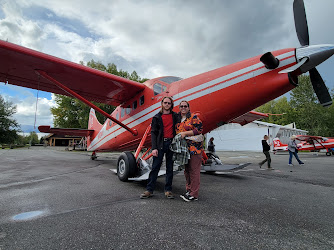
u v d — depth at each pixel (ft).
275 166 25.07
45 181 12.42
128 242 4.54
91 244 4.42
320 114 104.94
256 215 6.54
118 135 19.01
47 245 4.36
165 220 5.92
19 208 7.00
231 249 4.28
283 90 9.80
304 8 10.39
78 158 36.09
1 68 13.71
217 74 11.35
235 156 46.47
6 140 117.50
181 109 8.74
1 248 4.20
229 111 10.97
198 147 8.38
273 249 4.33
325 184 12.51
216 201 8.18
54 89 17.01
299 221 6.07
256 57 10.59
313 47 9.23
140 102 15.74
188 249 4.25
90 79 14.97
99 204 7.54
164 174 10.07
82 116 86.89
